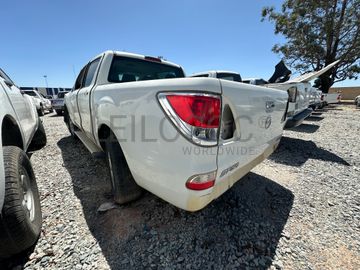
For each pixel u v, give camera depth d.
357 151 4.23
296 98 4.26
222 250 1.64
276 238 1.78
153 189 1.59
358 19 17.42
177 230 1.84
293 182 2.83
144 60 2.92
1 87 2.11
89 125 2.71
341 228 1.92
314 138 5.45
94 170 3.15
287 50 21.08
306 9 18.78
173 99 1.28
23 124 2.59
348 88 33.56
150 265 1.51
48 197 2.38
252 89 1.70
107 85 2.10
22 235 1.44
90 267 1.49
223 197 2.37
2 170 1.35
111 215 2.03
